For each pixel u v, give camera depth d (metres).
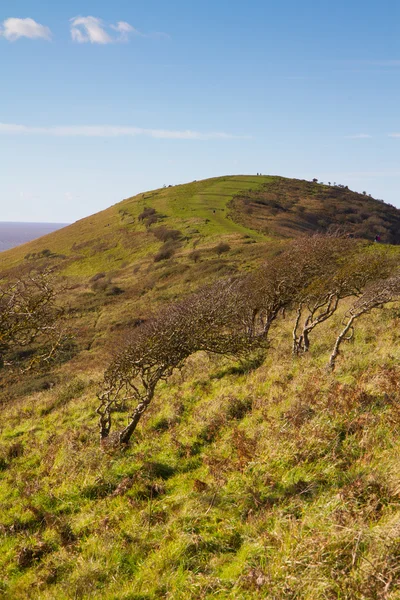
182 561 5.07
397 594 3.52
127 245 82.38
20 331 7.86
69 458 9.56
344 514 4.82
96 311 49.53
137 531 6.09
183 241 75.62
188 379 14.81
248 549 4.94
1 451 11.40
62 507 7.56
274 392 10.63
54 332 8.45
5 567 6.11
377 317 17.39
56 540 6.50
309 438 7.07
